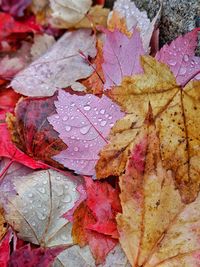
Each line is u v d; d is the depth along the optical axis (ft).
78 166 1.77
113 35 1.86
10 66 2.28
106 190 1.74
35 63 2.11
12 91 2.14
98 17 2.24
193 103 1.76
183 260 1.62
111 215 1.72
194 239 1.63
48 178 1.80
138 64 1.85
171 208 1.65
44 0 2.36
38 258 1.70
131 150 1.73
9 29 2.40
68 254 1.71
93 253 1.70
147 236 1.65
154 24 1.95
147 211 1.65
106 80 1.85
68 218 1.72
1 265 1.70
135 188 1.66
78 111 1.80
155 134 1.66
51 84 2.04
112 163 1.74
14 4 2.44
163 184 1.65
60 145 1.83
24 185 1.79
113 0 2.29
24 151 1.87
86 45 2.16
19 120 1.88
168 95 1.77
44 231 1.74
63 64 2.09
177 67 1.82
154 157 1.66
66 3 2.23
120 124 1.76
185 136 1.74
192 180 1.70
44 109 1.88
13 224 1.75
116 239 1.71
